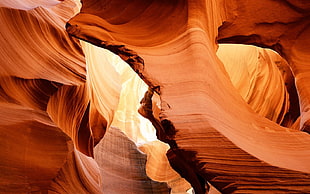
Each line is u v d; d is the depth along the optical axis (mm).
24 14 5309
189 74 3426
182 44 3924
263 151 2920
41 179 3779
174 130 2789
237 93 3922
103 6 4766
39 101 4637
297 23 5293
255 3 5137
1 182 3336
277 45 5500
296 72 4996
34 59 5078
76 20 4449
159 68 3533
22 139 3826
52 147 4113
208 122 2842
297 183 2479
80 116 6121
